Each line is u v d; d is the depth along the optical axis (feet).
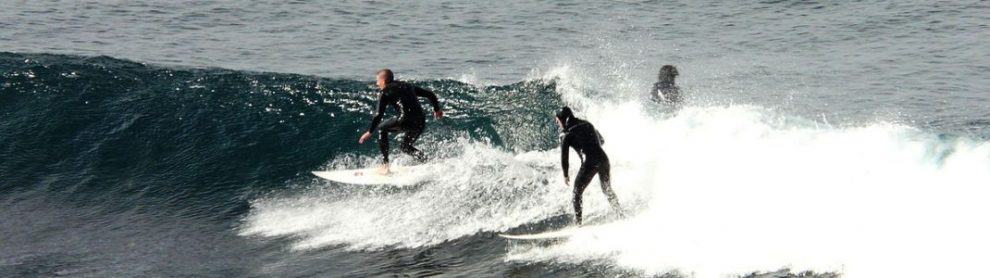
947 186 93.97
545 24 262.06
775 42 236.22
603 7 283.18
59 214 124.06
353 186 123.54
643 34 248.52
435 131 138.10
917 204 93.61
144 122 145.89
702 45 234.17
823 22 257.14
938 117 163.94
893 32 242.99
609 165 106.93
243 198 125.80
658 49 230.07
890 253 89.97
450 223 111.86
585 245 102.37
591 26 258.98
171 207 124.77
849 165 101.24
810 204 98.89
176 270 104.47
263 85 158.61
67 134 144.25
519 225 109.81
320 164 132.98
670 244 99.45
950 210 91.61
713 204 104.27
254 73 166.91
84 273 104.37
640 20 265.95
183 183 131.03
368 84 161.17
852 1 280.31
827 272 90.22
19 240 115.55
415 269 101.50
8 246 113.60
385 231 111.75
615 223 106.11
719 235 98.89
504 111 145.28
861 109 171.22
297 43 240.94
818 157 104.22
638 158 118.73
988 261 85.92
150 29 255.29
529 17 271.08
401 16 273.13
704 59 217.77
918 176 96.32
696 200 106.01
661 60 217.36
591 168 105.91
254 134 141.28
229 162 134.92
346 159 133.59
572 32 252.01
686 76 200.95
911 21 253.85
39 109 150.30
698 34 247.29
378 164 131.34
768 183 103.76
